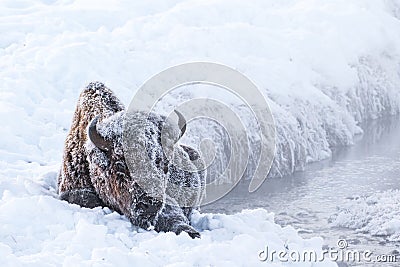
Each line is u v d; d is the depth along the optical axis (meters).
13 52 21.92
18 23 23.92
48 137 17.36
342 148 22.81
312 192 18.33
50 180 13.26
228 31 23.94
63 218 10.63
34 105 19.02
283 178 19.81
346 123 24.11
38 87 19.86
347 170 20.31
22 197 11.22
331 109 23.41
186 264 9.00
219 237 10.81
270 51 23.92
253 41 23.95
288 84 22.50
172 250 9.56
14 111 17.98
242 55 23.27
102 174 11.15
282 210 16.91
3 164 14.55
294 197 17.92
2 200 11.19
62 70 20.70
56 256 9.20
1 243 9.20
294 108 21.98
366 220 15.75
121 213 11.12
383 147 22.83
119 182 10.86
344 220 15.77
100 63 21.08
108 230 10.49
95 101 12.16
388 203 16.75
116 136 10.96
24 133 17.45
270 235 10.94
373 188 18.50
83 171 11.94
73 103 19.55
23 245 9.77
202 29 23.70
